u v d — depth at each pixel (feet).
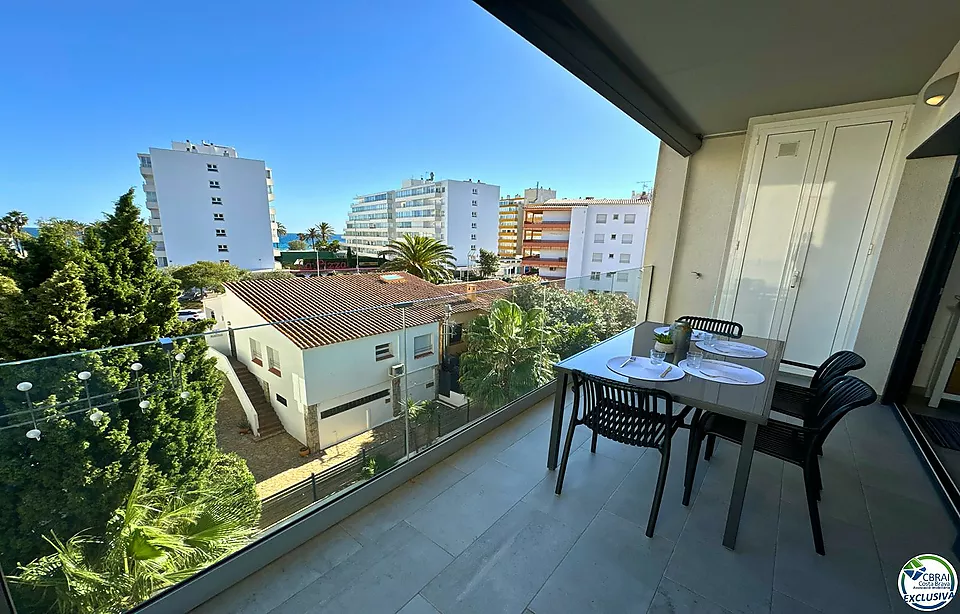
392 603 4.17
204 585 4.13
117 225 15.87
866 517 5.51
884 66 7.53
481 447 7.38
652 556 4.82
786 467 6.79
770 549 4.93
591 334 11.93
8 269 13.91
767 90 8.96
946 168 8.45
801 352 11.39
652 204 14.62
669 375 5.92
